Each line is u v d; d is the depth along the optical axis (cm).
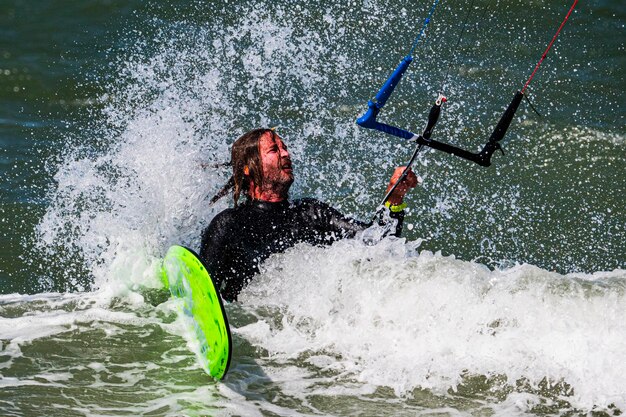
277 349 1680
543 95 3350
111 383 1545
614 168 2855
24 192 2672
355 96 3212
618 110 3241
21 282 2175
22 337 1717
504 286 1681
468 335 1639
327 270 1791
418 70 3466
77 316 1830
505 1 4025
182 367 1616
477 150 2955
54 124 3180
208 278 1550
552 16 3981
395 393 1530
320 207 1869
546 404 1482
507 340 1611
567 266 2338
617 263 2353
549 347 1584
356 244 1809
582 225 2544
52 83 3462
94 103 3316
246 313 1802
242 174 1886
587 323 1594
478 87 3388
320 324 1755
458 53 3606
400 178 1794
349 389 1541
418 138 1738
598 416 1444
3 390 1498
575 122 3152
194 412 1445
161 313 1859
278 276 1823
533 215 2594
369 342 1678
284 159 1847
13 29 3931
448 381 1555
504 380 1548
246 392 1526
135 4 4025
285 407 1475
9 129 3141
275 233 1838
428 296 1689
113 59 3622
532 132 3088
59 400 1470
